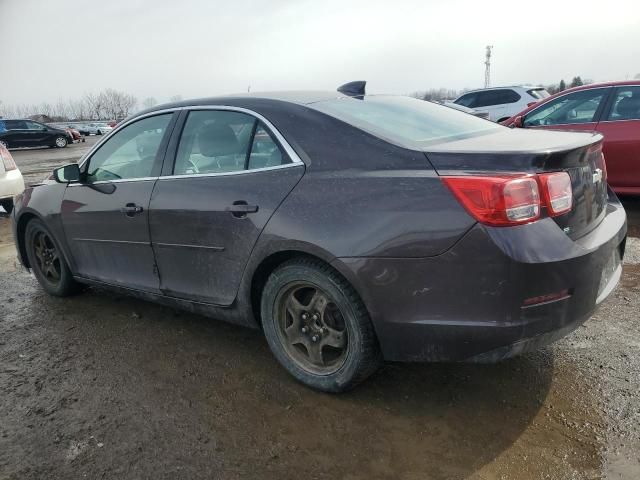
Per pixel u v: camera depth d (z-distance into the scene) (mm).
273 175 2820
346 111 2943
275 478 2260
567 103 6695
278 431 2566
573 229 2447
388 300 2457
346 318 2639
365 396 2824
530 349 2363
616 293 4023
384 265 2426
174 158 3330
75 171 3824
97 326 3842
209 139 3186
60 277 4348
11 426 2676
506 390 2818
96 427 2643
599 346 3221
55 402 2877
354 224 2488
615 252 2770
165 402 2840
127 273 3678
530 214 2252
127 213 3473
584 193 2531
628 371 2924
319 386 2838
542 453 2328
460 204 2281
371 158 2570
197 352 3391
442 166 2385
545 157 2283
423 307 2400
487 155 2328
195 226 3100
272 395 2869
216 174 3074
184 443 2500
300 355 2945
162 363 3264
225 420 2664
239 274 2969
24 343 3619
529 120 7059
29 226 4441
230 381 3027
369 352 2623
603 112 6348
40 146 26438
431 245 2324
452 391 2836
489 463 2289
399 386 2908
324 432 2547
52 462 2404
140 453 2439
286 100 3033
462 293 2316
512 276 2227
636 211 6418
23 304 4367
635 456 2275
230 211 2908
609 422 2504
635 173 6148
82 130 48344
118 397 2900
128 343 3551
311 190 2654
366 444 2451
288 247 2686
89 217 3777
